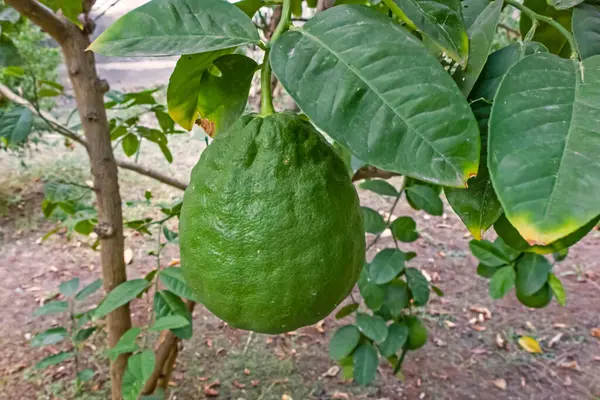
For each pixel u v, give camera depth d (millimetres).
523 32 364
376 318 758
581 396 1110
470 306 1395
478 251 733
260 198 282
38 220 1733
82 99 576
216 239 286
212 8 266
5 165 2043
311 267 281
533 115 215
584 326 1309
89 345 1201
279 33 250
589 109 215
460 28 276
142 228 682
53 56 1741
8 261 1526
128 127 759
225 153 296
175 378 1139
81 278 1471
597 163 199
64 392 1071
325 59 236
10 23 679
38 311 763
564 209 191
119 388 728
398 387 1134
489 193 288
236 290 283
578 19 288
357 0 393
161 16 260
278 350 1229
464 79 288
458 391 1126
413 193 678
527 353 1227
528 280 689
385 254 700
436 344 1261
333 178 295
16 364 1146
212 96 358
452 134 218
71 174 1955
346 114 226
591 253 1609
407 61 232
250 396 1097
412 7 269
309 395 1103
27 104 625
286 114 301
